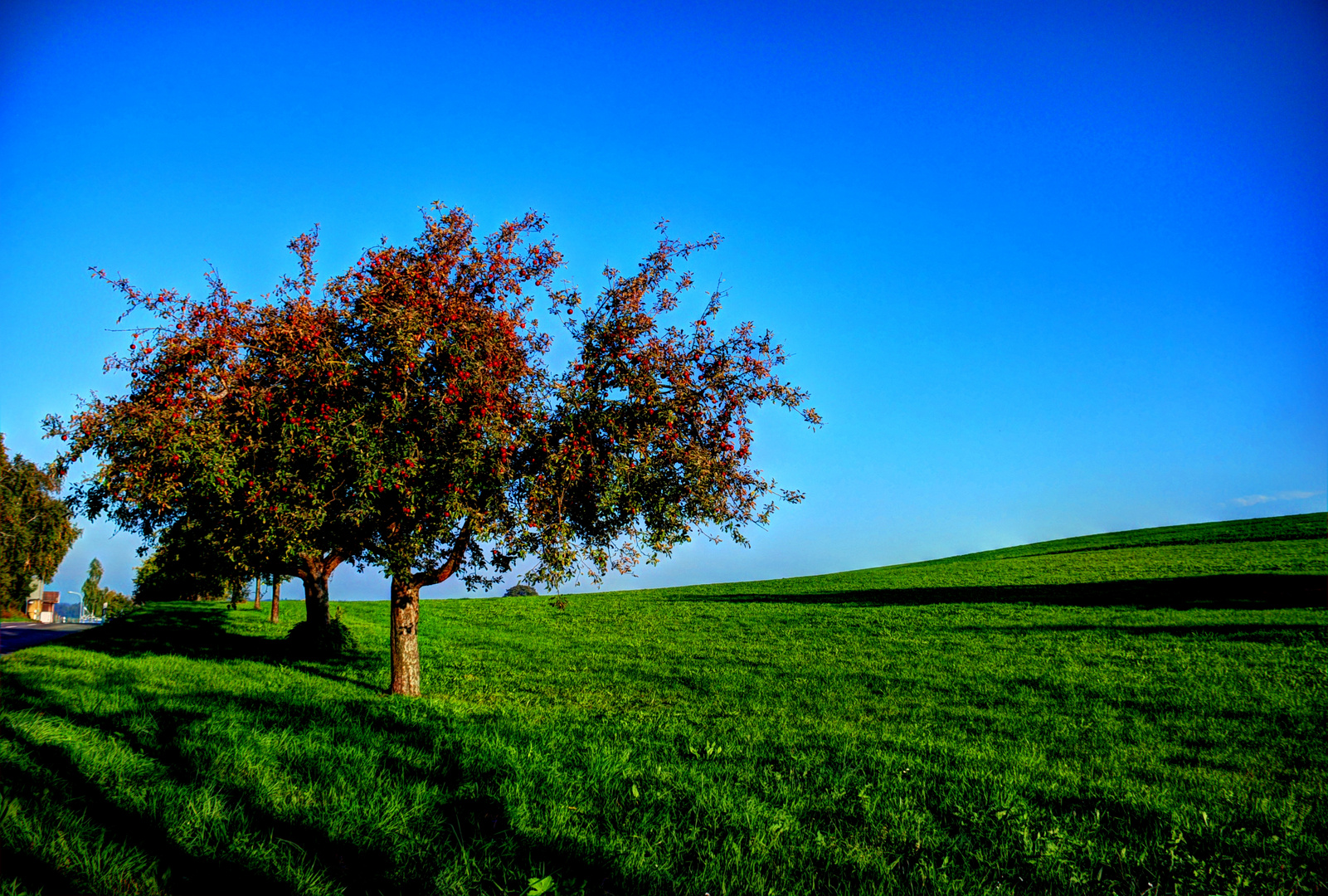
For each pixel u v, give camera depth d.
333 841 6.25
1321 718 15.13
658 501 14.89
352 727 10.13
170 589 63.47
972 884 6.00
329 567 24.66
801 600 45.31
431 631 34.44
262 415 12.83
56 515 60.69
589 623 37.66
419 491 13.38
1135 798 8.80
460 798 7.40
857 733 13.77
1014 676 21.00
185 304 13.74
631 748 10.12
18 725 9.06
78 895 5.11
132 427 12.63
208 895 5.26
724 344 15.55
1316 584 35.25
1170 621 29.56
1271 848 7.14
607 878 5.88
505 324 14.35
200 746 8.52
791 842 6.72
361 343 13.91
